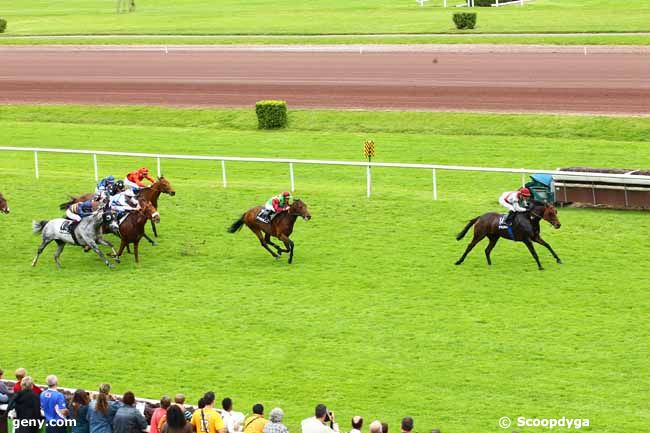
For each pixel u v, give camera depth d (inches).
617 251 816.3
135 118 1373.0
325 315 733.3
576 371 635.5
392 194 971.9
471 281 777.6
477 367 647.1
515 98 1331.2
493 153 1132.5
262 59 1691.7
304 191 992.9
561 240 845.2
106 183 881.5
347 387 631.8
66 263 867.4
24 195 1026.7
